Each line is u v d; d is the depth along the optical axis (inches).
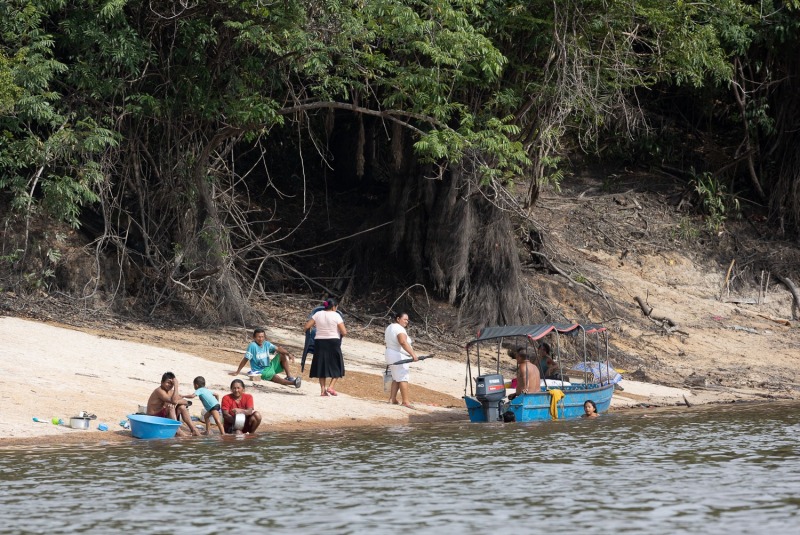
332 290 4338.1
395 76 3720.5
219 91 3617.1
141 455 1913.1
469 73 3801.7
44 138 3607.3
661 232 5201.8
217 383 2719.0
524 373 2711.6
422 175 4180.6
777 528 1338.6
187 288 3690.9
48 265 3585.1
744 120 5310.0
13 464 1787.6
